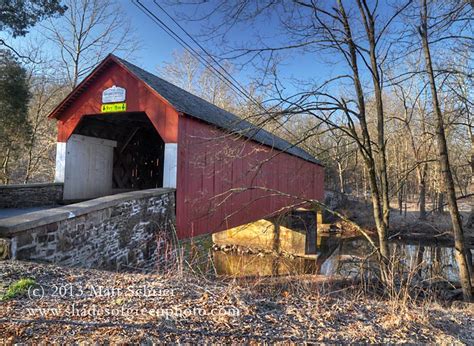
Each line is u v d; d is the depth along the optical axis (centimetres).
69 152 868
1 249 357
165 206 659
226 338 238
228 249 1431
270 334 252
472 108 658
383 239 565
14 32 1052
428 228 1518
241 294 335
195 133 755
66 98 823
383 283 508
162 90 760
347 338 256
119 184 1083
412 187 2423
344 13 526
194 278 398
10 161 1416
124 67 744
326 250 1492
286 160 1340
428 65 598
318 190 1803
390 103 1234
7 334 217
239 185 955
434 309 363
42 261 391
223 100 2298
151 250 616
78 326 237
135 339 222
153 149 1297
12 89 1165
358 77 552
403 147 1598
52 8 1099
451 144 1333
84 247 461
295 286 449
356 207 2136
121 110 761
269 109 509
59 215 415
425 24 557
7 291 286
